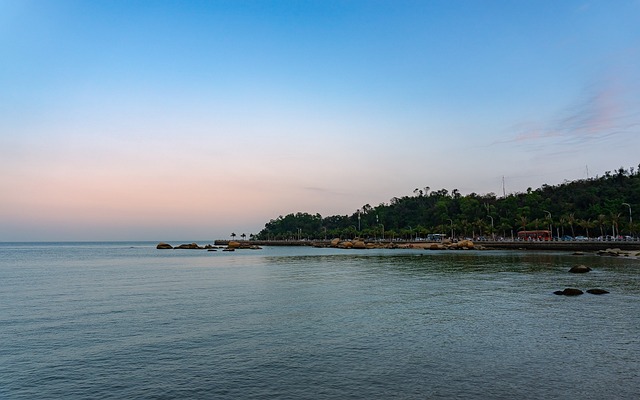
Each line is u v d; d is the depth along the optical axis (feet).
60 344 82.84
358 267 277.23
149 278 214.90
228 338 86.38
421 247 620.90
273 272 246.88
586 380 62.34
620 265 243.81
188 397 57.72
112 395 58.65
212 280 202.28
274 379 63.62
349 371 66.59
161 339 86.02
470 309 115.75
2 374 66.90
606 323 97.04
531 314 107.65
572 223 546.67
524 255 373.20
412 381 62.34
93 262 375.45
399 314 109.81
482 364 69.41
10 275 235.81
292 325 97.81
